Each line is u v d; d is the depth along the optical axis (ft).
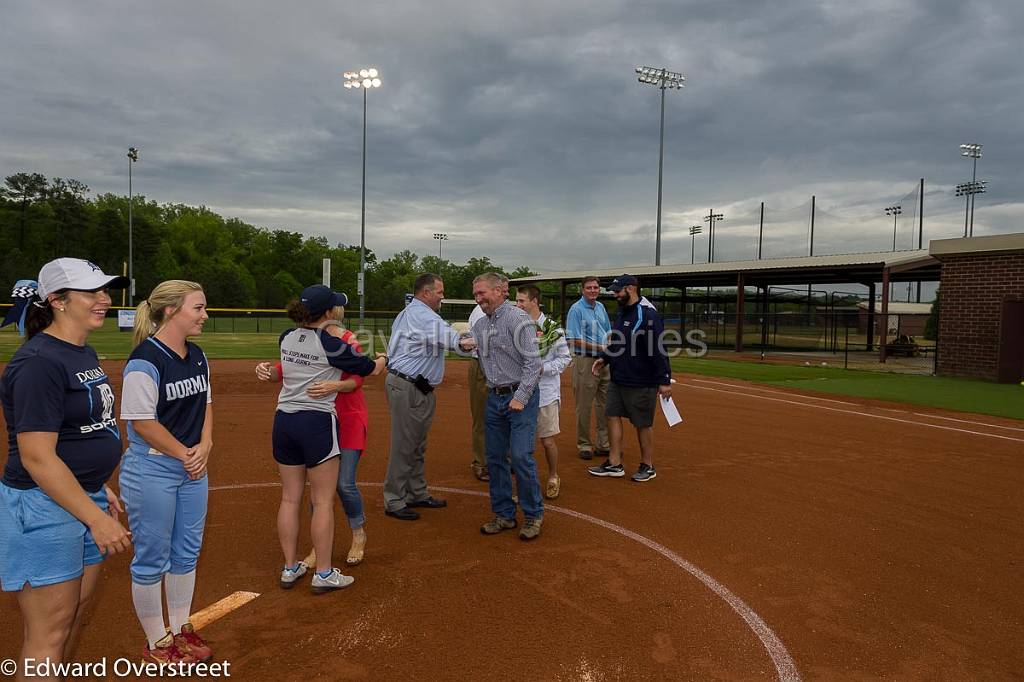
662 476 21.59
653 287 130.52
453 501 18.60
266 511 17.19
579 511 17.69
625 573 13.53
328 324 12.08
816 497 19.27
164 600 11.91
